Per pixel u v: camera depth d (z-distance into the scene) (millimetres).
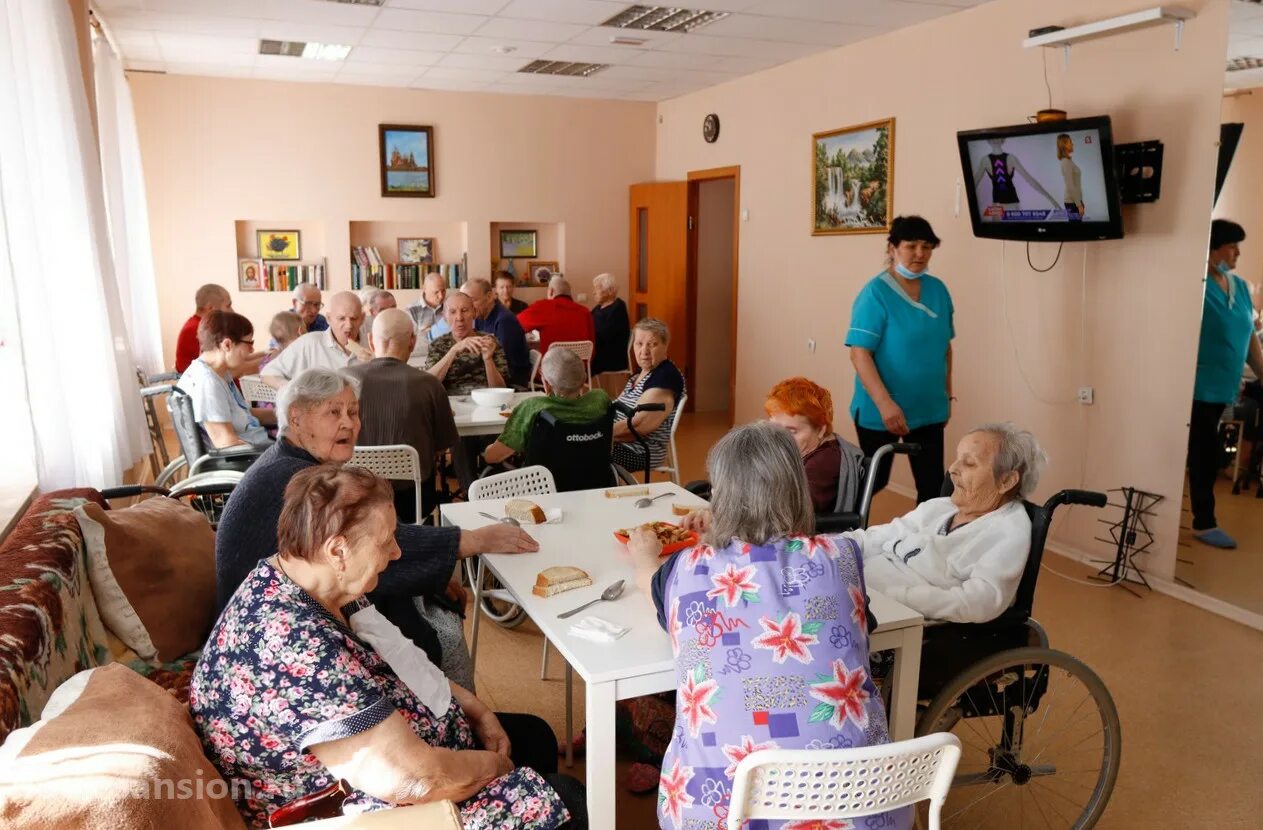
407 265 8453
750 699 1472
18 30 3074
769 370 7293
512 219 8664
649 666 1698
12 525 2350
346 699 1406
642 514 2643
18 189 2863
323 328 6410
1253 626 3705
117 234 5516
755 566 1539
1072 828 2297
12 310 2807
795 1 5012
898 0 4914
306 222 8117
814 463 2738
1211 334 3889
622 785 2520
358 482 1516
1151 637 3609
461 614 2432
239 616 1454
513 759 1887
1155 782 2613
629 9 5348
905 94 5602
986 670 2078
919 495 4125
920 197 5523
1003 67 4859
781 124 6934
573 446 3373
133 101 7375
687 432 7711
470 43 6289
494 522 2523
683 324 8570
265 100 7711
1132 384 4254
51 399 2982
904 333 3910
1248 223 3742
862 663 1523
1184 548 4074
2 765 1118
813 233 6582
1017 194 4418
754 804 1392
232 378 4008
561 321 7309
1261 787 2596
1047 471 4734
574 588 2049
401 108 8125
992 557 2174
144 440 4488
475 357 5000
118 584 2008
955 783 2209
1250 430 3771
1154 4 4004
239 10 5410
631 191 8938
